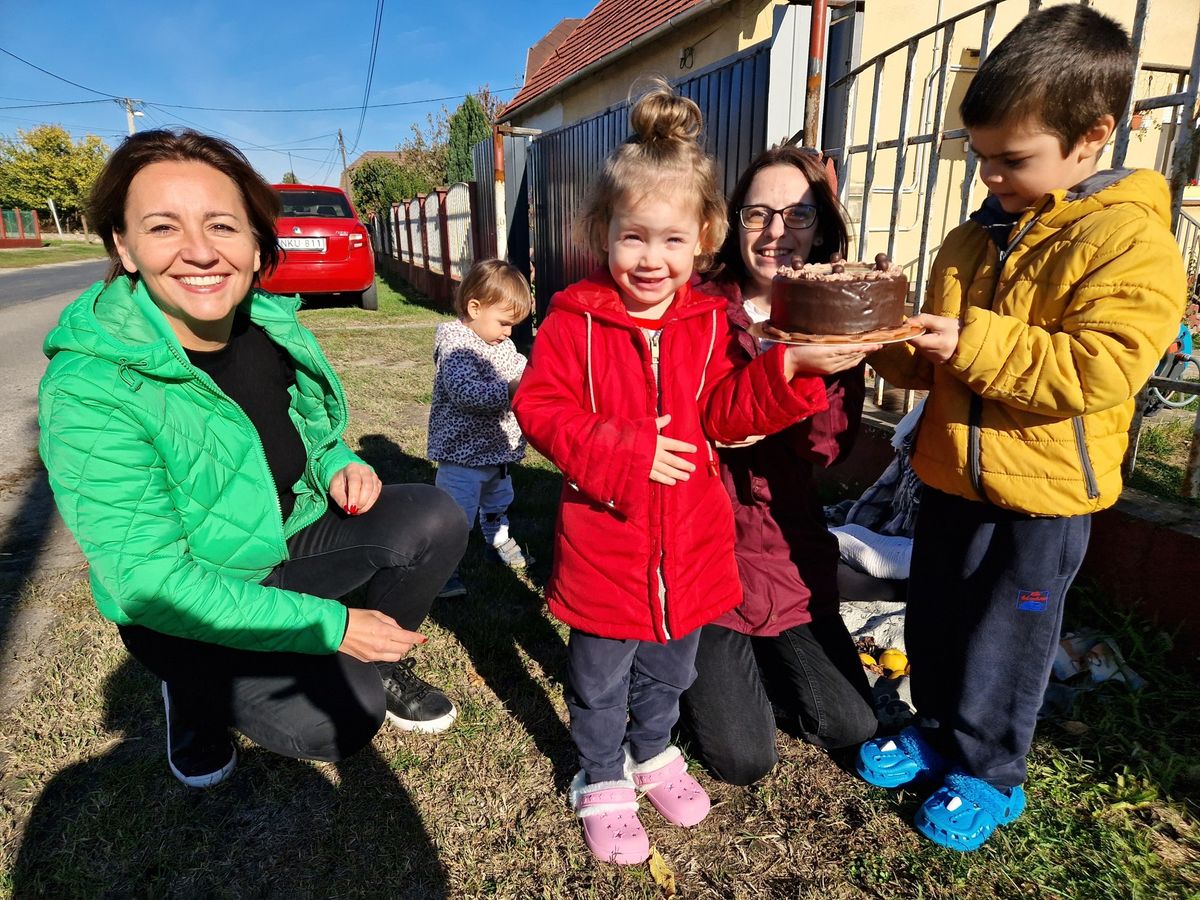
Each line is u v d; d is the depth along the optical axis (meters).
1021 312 1.54
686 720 2.02
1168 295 1.37
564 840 1.86
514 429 3.12
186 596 1.56
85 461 1.52
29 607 2.90
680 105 1.61
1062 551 1.62
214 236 1.58
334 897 1.72
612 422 1.56
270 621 1.60
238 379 1.90
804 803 1.96
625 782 1.85
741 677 1.93
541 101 13.42
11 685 2.44
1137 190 1.43
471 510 3.08
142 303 1.63
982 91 1.46
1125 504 2.41
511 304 2.95
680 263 1.63
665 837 1.88
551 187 8.52
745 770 1.92
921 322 1.48
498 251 9.09
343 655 1.84
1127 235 1.38
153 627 1.58
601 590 1.73
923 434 1.75
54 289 17.09
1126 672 2.24
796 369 1.52
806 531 1.99
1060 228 1.49
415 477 4.28
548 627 2.78
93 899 1.71
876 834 1.85
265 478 1.84
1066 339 1.42
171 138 1.58
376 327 10.09
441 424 3.08
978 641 1.71
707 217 1.67
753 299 2.07
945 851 1.79
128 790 2.00
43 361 8.02
